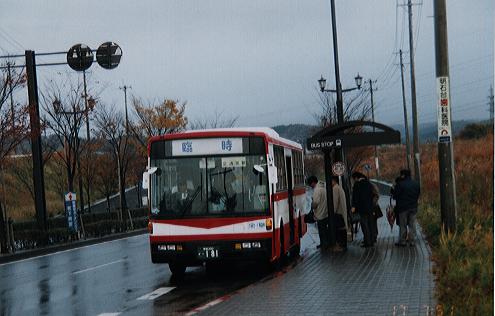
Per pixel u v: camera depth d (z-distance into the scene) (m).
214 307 11.66
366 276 14.56
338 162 25.59
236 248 16.08
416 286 12.82
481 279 11.41
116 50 28.67
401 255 18.23
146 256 23.64
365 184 21.11
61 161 46.25
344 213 21.16
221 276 17.39
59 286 16.52
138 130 51.09
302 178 24.14
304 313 10.65
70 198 31.83
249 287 13.92
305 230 24.41
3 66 30.42
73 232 31.67
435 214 25.78
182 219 16.23
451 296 10.91
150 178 16.55
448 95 18.27
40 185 29.59
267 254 16.11
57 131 37.56
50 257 25.20
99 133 46.34
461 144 55.84
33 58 28.88
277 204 17.14
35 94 28.95
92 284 16.59
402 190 20.50
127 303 13.34
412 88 45.25
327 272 15.67
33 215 48.31
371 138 19.27
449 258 14.40
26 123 28.80
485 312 9.20
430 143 88.75
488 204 23.27
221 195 16.28
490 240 15.24
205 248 16.14
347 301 11.55
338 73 26.45
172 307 12.56
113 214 40.12
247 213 16.19
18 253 25.77
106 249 27.73
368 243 21.03
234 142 16.45
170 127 51.34
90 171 46.59
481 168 32.78
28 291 15.90
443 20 18.11
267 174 16.33
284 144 19.62
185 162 16.48
